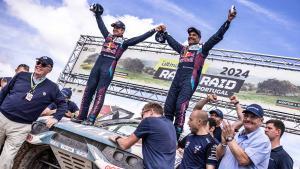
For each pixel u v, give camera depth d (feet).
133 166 10.59
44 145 12.83
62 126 12.17
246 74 42.68
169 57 48.08
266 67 42.06
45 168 13.51
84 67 53.26
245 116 10.77
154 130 10.66
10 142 12.85
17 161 13.16
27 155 13.24
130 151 10.75
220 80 43.70
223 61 44.19
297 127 39.19
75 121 15.16
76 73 53.47
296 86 40.09
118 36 17.39
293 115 39.32
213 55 44.75
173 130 11.19
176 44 16.55
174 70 47.21
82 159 11.12
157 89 47.60
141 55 50.03
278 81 40.98
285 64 41.19
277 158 12.29
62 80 53.98
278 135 12.64
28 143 13.17
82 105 16.90
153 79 48.24
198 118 11.98
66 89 20.29
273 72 41.57
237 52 43.21
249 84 42.19
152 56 49.32
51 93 13.23
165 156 10.55
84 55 54.08
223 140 11.24
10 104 12.76
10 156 12.75
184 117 15.02
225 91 43.04
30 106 12.83
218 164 12.19
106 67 16.90
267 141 10.41
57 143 11.75
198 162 11.76
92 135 11.32
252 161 10.16
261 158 10.23
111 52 17.11
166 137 10.71
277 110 40.11
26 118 12.82
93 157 10.62
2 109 12.81
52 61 13.20
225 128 10.43
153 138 10.63
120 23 17.33
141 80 48.88
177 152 13.66
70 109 20.40
